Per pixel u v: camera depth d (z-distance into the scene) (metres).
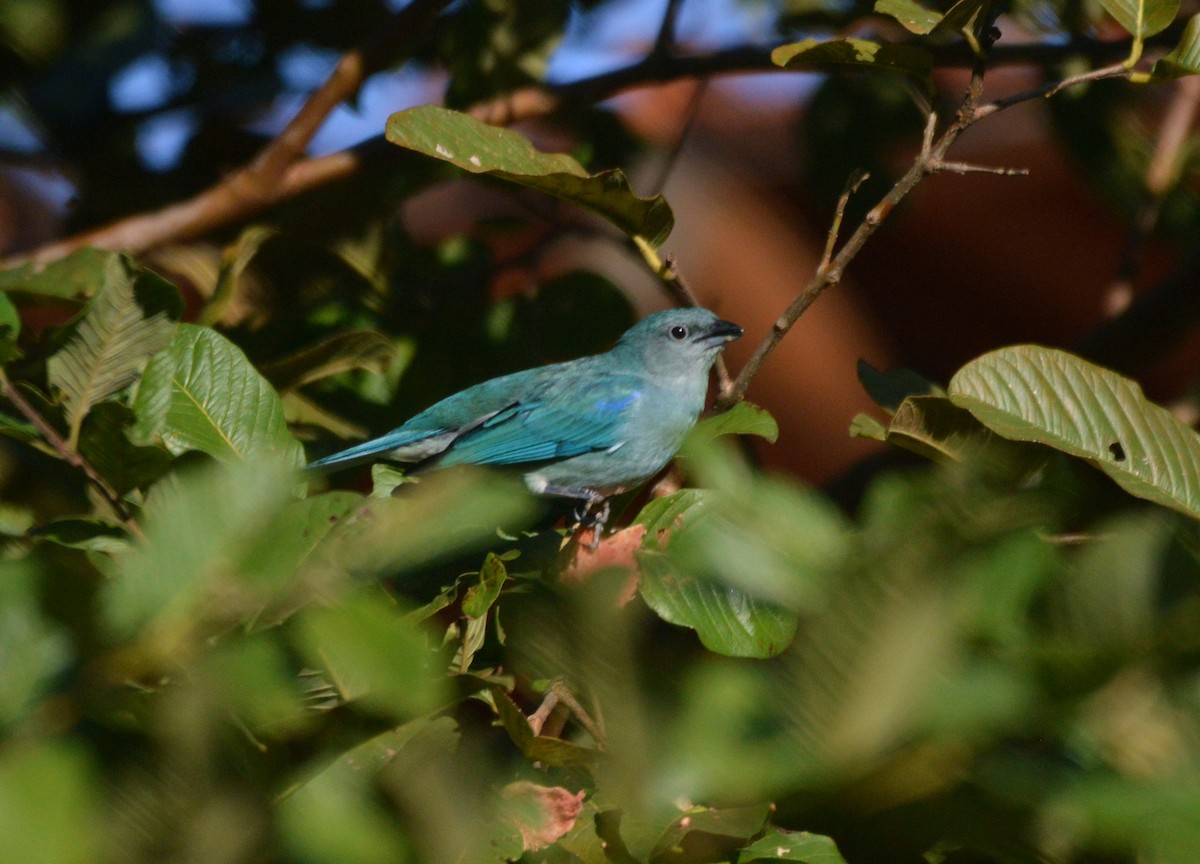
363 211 12.77
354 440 11.70
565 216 13.39
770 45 13.50
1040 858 2.81
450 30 14.05
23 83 13.54
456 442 12.27
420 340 12.50
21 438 6.48
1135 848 2.76
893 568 2.61
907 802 2.75
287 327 12.17
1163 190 14.12
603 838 4.33
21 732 3.04
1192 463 6.77
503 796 4.50
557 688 4.75
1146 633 2.60
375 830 3.52
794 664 2.69
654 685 3.12
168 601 3.06
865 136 14.88
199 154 14.72
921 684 2.59
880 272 18.11
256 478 3.19
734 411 7.88
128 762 3.05
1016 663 2.62
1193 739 2.68
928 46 13.65
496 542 7.04
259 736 3.29
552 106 13.63
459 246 13.39
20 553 5.70
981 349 18.45
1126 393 6.92
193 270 12.46
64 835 2.93
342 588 3.14
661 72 13.50
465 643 5.93
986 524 2.60
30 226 17.12
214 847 3.09
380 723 3.46
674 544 5.43
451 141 8.38
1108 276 17.84
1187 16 13.79
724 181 17.81
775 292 17.98
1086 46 13.58
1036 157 17.16
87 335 6.57
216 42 14.55
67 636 3.06
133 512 6.13
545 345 13.13
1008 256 17.84
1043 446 6.64
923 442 7.52
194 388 7.60
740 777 2.81
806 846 4.63
